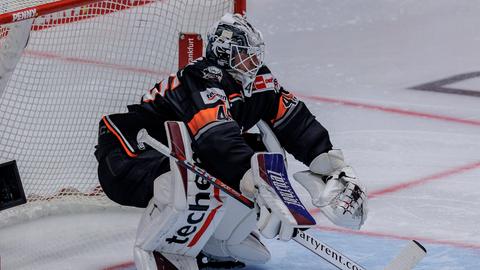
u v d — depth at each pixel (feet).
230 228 31.68
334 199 30.91
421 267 32.17
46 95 45.83
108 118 32.17
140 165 30.73
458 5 71.97
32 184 39.96
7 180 35.81
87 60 45.37
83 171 40.93
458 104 52.54
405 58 61.67
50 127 43.45
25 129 43.29
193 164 28.37
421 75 58.29
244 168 28.48
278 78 58.44
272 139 32.63
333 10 72.28
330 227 36.99
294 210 27.09
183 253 30.66
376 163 43.78
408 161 43.91
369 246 34.58
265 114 32.45
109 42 45.83
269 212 27.45
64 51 45.60
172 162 28.71
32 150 41.91
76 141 42.57
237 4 39.93
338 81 57.47
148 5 43.80
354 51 63.52
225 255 32.99
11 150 41.68
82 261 34.01
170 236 29.73
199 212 29.53
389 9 72.02
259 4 74.59
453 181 41.27
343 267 27.99
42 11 32.68
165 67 43.29
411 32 67.00
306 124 32.48
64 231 37.29
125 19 45.83
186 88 29.94
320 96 54.80
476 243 34.63
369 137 47.50
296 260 33.73
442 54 62.23
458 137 47.16
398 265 28.19
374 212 38.17
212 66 30.17
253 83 31.45
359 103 53.26
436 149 45.44
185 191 28.76
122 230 37.29
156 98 31.09
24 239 36.52
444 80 57.36
